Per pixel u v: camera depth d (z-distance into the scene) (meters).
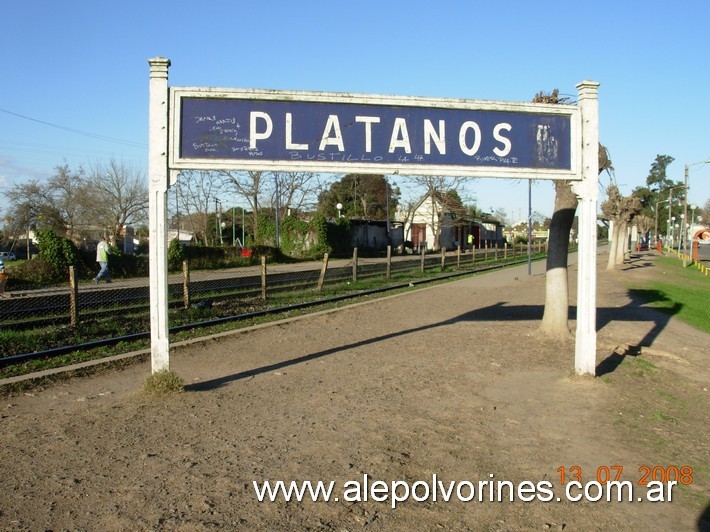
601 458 5.07
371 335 11.25
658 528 3.90
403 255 50.09
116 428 5.60
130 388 7.21
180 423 5.75
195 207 48.62
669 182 111.94
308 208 53.94
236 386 7.27
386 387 7.27
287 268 30.64
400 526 3.81
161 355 6.75
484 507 4.11
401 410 6.29
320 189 55.50
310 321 13.06
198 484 4.34
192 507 3.98
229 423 5.77
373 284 23.06
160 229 6.62
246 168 6.69
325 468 4.68
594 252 7.55
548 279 10.91
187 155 6.61
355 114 6.93
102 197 54.41
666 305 17.70
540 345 10.05
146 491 4.21
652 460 5.07
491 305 16.23
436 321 13.18
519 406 6.51
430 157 7.07
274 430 5.57
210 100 6.64
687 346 11.26
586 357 7.66
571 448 5.28
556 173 7.31
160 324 6.73
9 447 5.09
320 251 41.06
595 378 7.68
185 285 14.34
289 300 17.23
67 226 54.62
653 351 10.23
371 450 5.09
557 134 7.32
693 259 50.16
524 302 16.89
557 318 10.83
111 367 8.45
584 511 4.11
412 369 8.27
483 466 4.83
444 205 59.53
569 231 10.80
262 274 17.34
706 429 5.96
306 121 6.83
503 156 7.21
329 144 6.87
